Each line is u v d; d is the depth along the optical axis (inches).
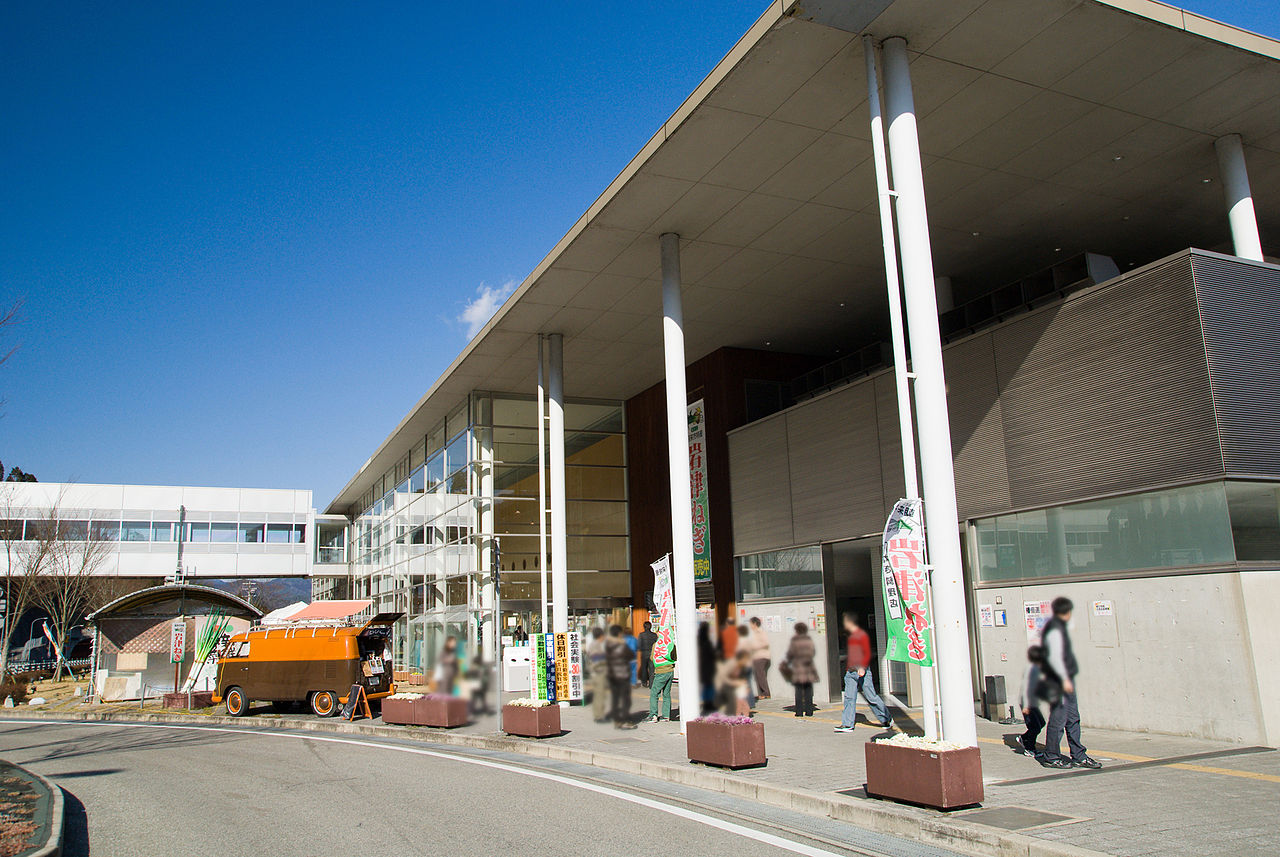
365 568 1795.0
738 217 639.8
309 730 745.6
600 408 1142.3
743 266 726.5
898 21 437.1
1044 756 390.3
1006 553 571.8
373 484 1720.0
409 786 426.0
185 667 1121.4
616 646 634.2
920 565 384.8
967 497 600.1
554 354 880.9
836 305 820.6
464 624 1047.6
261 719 812.0
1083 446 519.8
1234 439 448.8
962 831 278.8
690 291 778.2
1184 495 463.8
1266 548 446.9
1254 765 375.9
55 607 1919.3
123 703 1128.8
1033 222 659.4
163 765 538.6
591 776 447.2
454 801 381.1
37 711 1120.2
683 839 297.3
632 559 1104.2
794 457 800.3
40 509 1888.5
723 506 912.9
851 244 688.4
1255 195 620.7
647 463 1085.1
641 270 730.8
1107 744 440.5
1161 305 480.4
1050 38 451.2
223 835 326.3
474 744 595.5
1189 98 505.0
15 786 421.7
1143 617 474.3
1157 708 462.6
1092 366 518.6
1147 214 650.8
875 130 439.8
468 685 682.2
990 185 602.2
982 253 715.4
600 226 648.4
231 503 2144.4
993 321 615.2
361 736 681.6
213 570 2098.9
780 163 567.8
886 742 331.6
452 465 1148.5
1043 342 551.8
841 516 733.3
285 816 359.3
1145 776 358.3
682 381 645.3
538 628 1038.4
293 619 1049.5
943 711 392.2
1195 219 662.5
